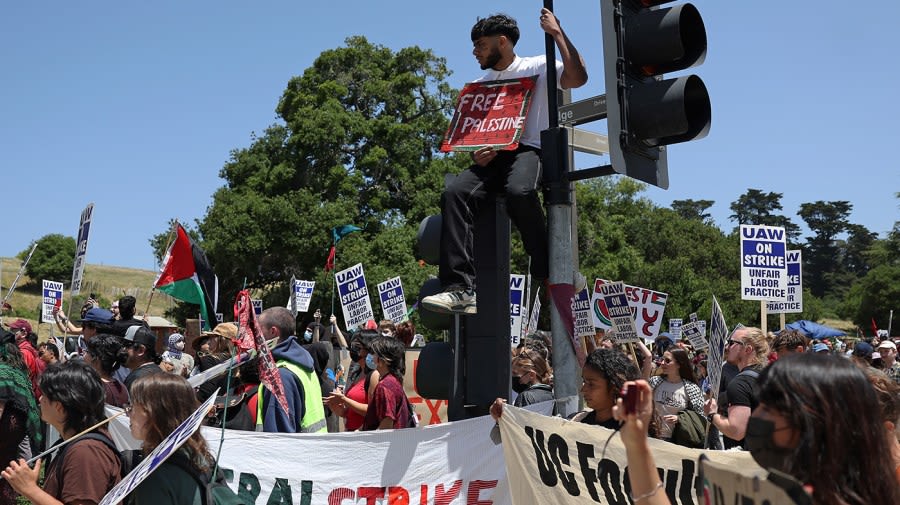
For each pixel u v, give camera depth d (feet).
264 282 130.21
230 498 10.91
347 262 119.03
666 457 12.19
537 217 15.64
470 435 15.49
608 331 34.17
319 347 30.55
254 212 121.90
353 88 136.36
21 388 19.44
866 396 6.41
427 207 127.24
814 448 6.28
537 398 20.54
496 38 16.21
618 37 14.16
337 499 16.10
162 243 123.75
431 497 15.64
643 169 14.76
